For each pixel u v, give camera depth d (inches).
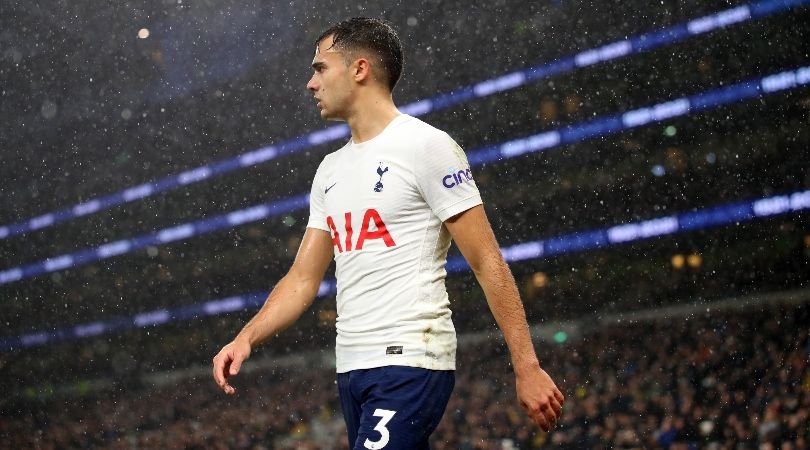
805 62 1083.3
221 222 1487.5
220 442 932.0
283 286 121.6
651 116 1176.2
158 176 1497.3
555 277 1203.2
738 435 605.0
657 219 1163.3
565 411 753.0
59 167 1512.1
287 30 1242.6
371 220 112.4
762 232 1087.0
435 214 111.9
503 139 1272.1
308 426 923.4
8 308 1612.9
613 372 852.6
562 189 1235.9
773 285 1050.7
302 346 1278.3
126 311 1545.3
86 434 1125.7
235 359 112.4
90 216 1551.4
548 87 1235.2
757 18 1095.6
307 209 1435.8
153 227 1531.7
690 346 882.1
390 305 110.3
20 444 1157.1
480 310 1181.1
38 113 1401.3
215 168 1457.9
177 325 1514.5
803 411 595.5
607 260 1175.0
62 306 1577.3
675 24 1149.1
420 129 114.0
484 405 834.2
